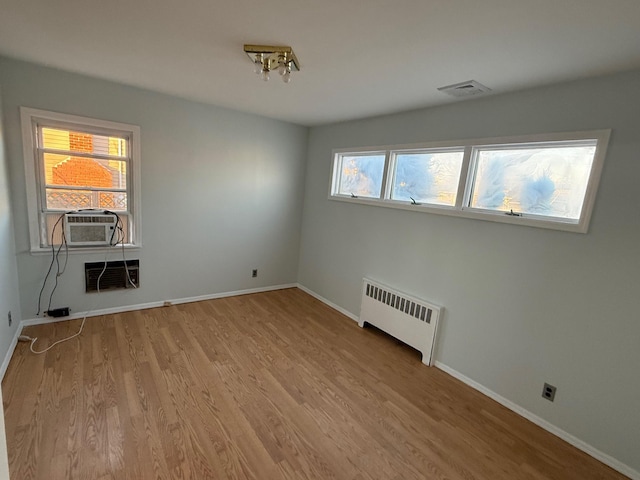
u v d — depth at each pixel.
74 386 2.26
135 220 3.43
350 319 3.87
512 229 2.40
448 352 2.87
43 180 2.95
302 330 3.48
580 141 2.08
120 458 1.74
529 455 2.02
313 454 1.88
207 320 3.50
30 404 2.06
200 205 3.81
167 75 2.70
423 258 3.05
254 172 4.14
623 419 1.93
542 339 2.26
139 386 2.33
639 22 1.39
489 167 2.60
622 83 1.88
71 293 3.20
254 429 2.03
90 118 2.99
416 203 3.12
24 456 1.70
